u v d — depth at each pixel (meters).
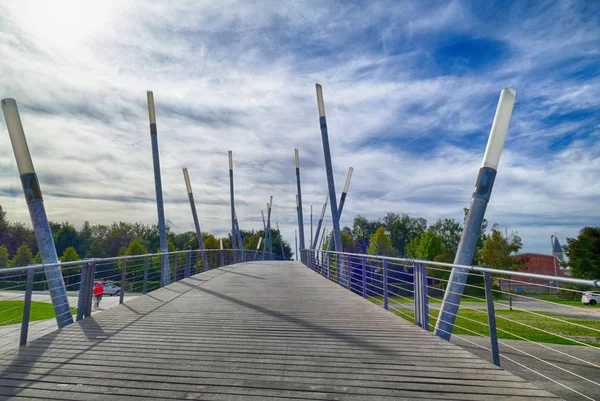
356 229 81.50
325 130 15.96
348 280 10.56
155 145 15.84
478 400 3.13
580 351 7.29
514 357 6.55
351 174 24.39
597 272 30.23
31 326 10.80
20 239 64.12
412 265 6.23
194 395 3.24
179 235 88.06
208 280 12.95
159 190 15.50
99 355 4.30
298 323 5.96
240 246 32.91
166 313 6.81
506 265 32.28
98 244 71.50
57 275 6.79
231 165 29.16
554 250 50.69
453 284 5.77
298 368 3.88
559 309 18.69
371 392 3.29
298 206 29.66
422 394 3.24
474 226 6.07
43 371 3.80
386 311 6.98
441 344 4.75
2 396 3.22
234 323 5.97
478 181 6.25
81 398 3.19
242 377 3.63
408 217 77.44
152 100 15.95
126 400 3.15
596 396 4.73
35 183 7.25
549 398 3.16
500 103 6.34
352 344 4.75
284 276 14.62
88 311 6.52
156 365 3.97
